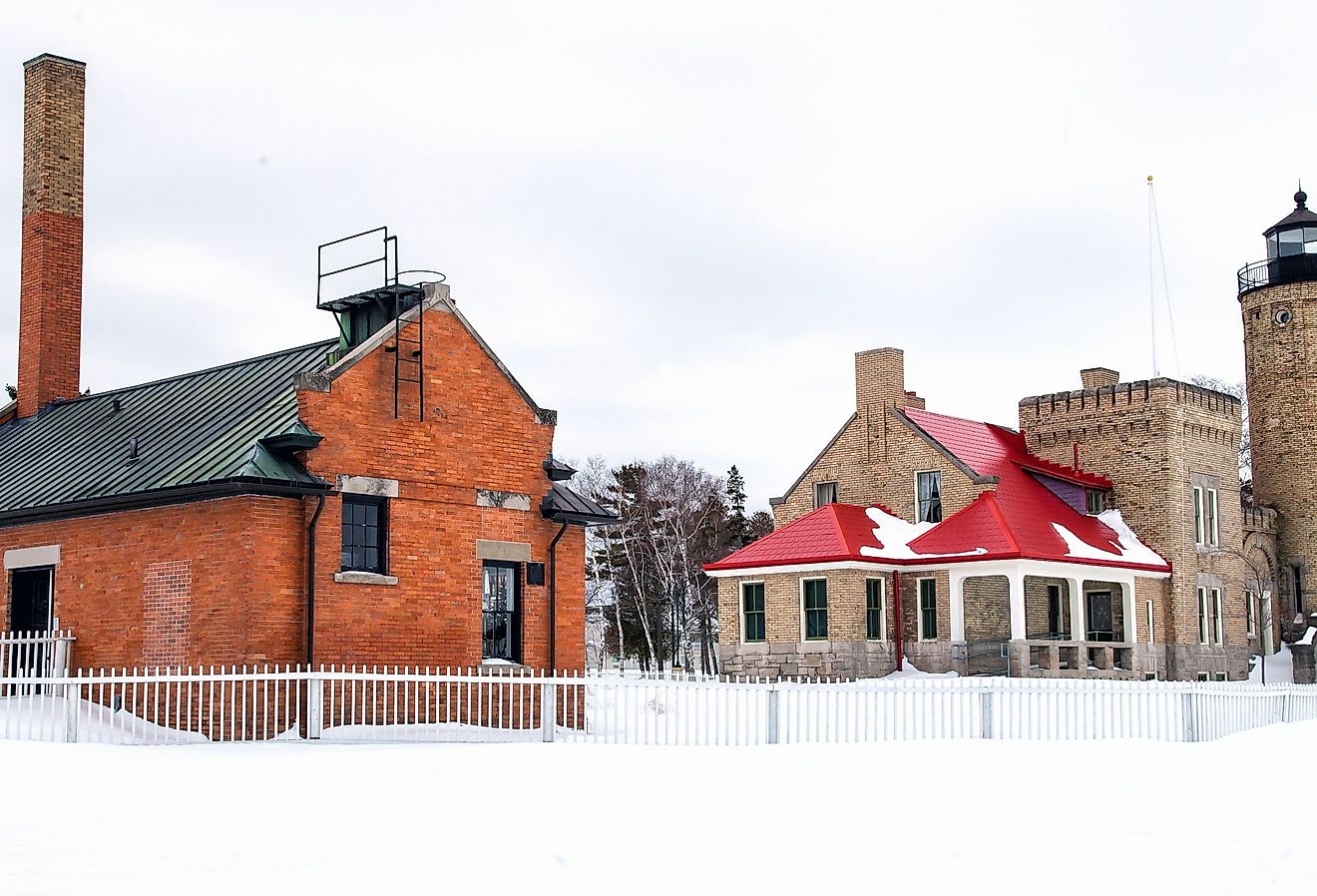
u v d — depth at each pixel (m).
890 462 47.56
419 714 24.47
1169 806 14.69
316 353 27.23
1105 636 48.88
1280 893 10.39
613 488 78.62
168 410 27.98
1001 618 46.47
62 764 16.86
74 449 28.22
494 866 11.02
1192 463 49.81
